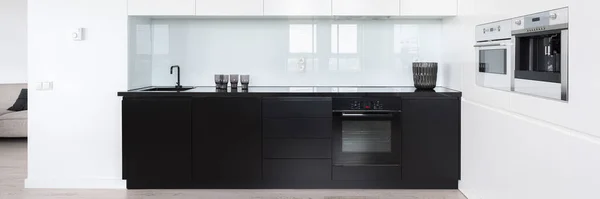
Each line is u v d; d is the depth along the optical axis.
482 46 3.65
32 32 4.27
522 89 2.99
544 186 2.71
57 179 4.36
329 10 4.37
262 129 4.18
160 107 4.17
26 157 5.82
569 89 2.47
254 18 4.77
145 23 4.69
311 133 4.19
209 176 4.21
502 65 3.29
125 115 4.18
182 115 4.17
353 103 4.17
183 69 4.85
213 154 4.20
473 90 3.88
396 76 4.88
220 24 4.84
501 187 3.31
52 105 4.31
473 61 3.87
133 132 4.19
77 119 4.31
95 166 4.34
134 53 4.44
